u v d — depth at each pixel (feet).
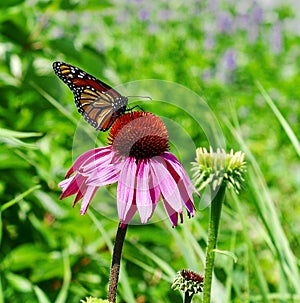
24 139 3.90
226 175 2.81
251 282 3.83
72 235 3.87
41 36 4.14
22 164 3.76
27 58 4.01
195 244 3.41
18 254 3.70
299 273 3.40
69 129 3.99
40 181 3.86
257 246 4.57
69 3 4.10
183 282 2.78
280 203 5.52
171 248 4.43
